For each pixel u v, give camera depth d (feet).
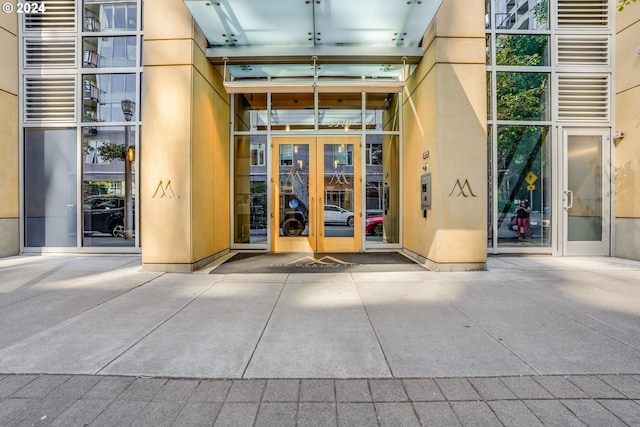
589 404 7.95
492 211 26.32
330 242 28.09
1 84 25.89
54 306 14.61
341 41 22.99
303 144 28.37
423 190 22.48
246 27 21.29
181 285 17.92
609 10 26.30
